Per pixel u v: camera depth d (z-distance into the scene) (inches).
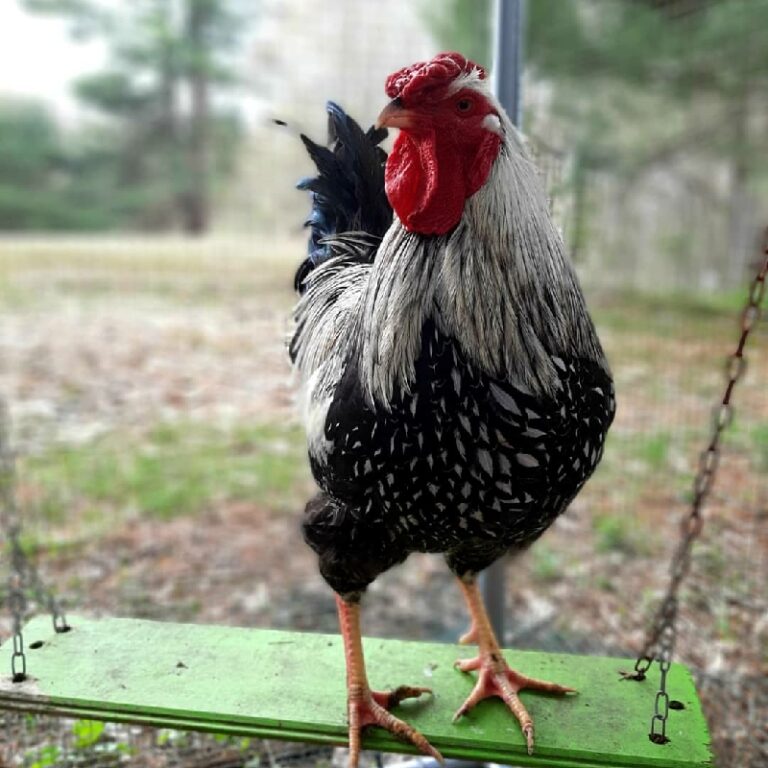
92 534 50.4
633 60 90.0
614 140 113.3
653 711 24.8
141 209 210.2
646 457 60.1
